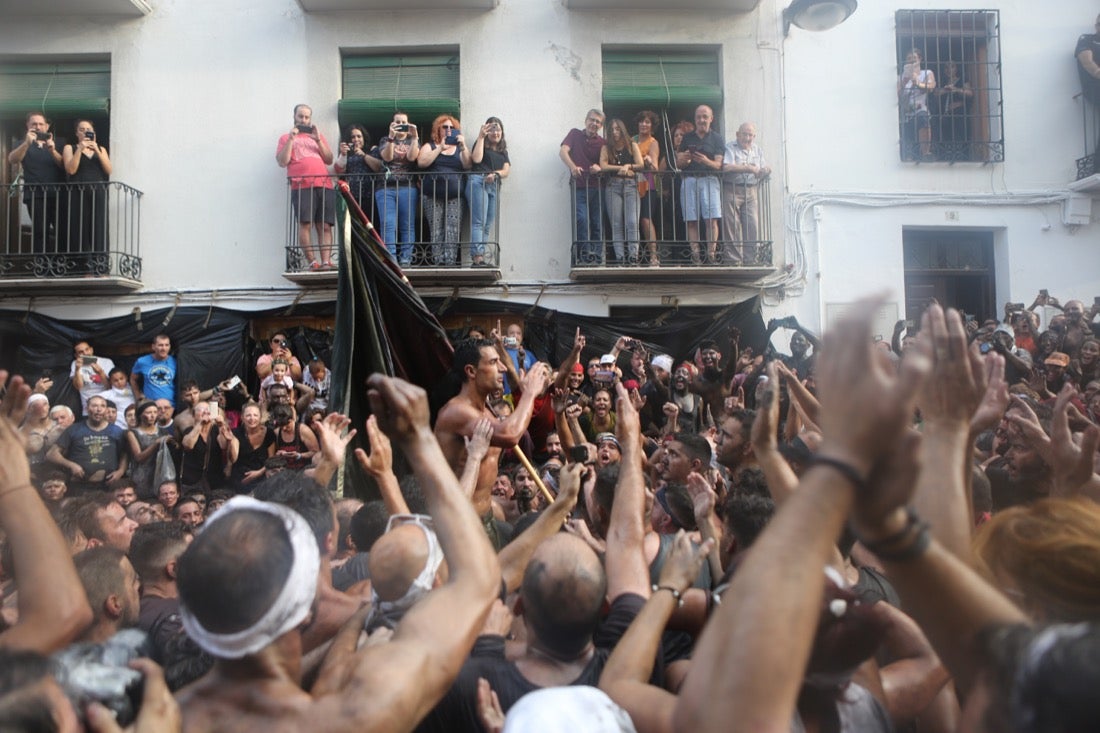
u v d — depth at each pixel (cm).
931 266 1143
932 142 1120
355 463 525
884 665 255
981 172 1118
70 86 1129
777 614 125
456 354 491
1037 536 181
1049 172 1119
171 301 1093
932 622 152
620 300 1094
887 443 125
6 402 215
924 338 144
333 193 1064
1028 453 425
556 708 180
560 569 222
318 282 1064
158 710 159
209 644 167
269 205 1101
